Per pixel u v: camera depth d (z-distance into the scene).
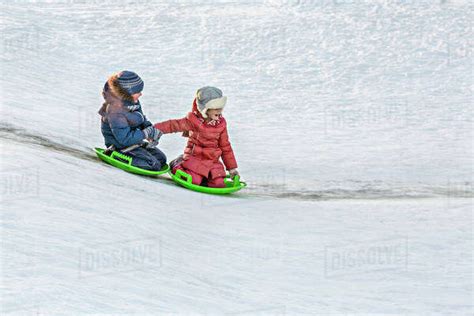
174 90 18.31
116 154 10.26
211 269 7.40
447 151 14.42
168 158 12.92
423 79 19.95
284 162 13.39
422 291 7.35
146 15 25.66
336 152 14.21
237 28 24.34
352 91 18.97
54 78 17.44
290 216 9.73
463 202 10.95
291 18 25.61
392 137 15.38
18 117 12.45
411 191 11.75
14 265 6.32
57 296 5.92
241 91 18.62
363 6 26.91
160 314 5.98
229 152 10.72
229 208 9.72
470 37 23.45
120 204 8.59
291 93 18.64
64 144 11.25
